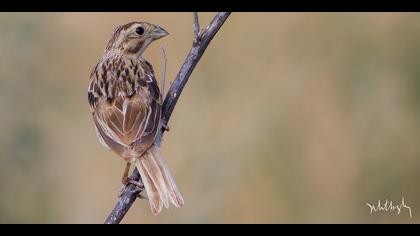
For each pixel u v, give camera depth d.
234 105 14.24
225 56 14.59
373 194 13.67
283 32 14.61
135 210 13.48
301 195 13.62
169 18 14.83
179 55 14.63
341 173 13.77
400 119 14.05
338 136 14.00
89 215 14.00
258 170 13.65
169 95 8.31
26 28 15.04
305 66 14.48
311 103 14.24
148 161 7.99
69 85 15.04
